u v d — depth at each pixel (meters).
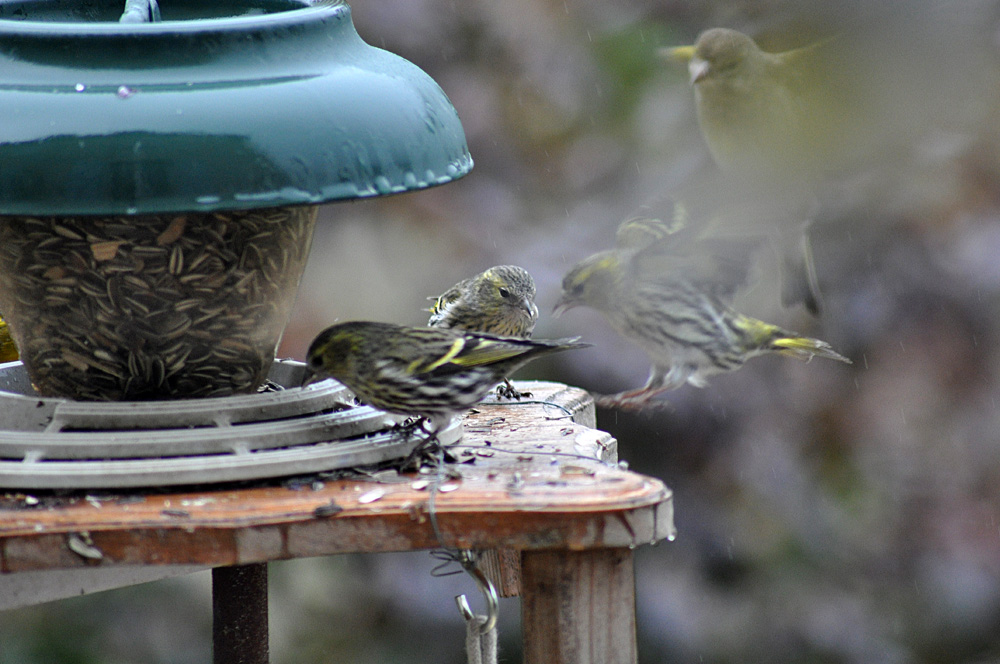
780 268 8.55
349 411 9.18
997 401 13.77
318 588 15.28
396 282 14.91
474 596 14.62
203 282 9.23
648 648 13.77
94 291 9.15
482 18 14.72
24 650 14.98
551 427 9.99
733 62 7.80
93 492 8.21
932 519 14.38
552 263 14.08
